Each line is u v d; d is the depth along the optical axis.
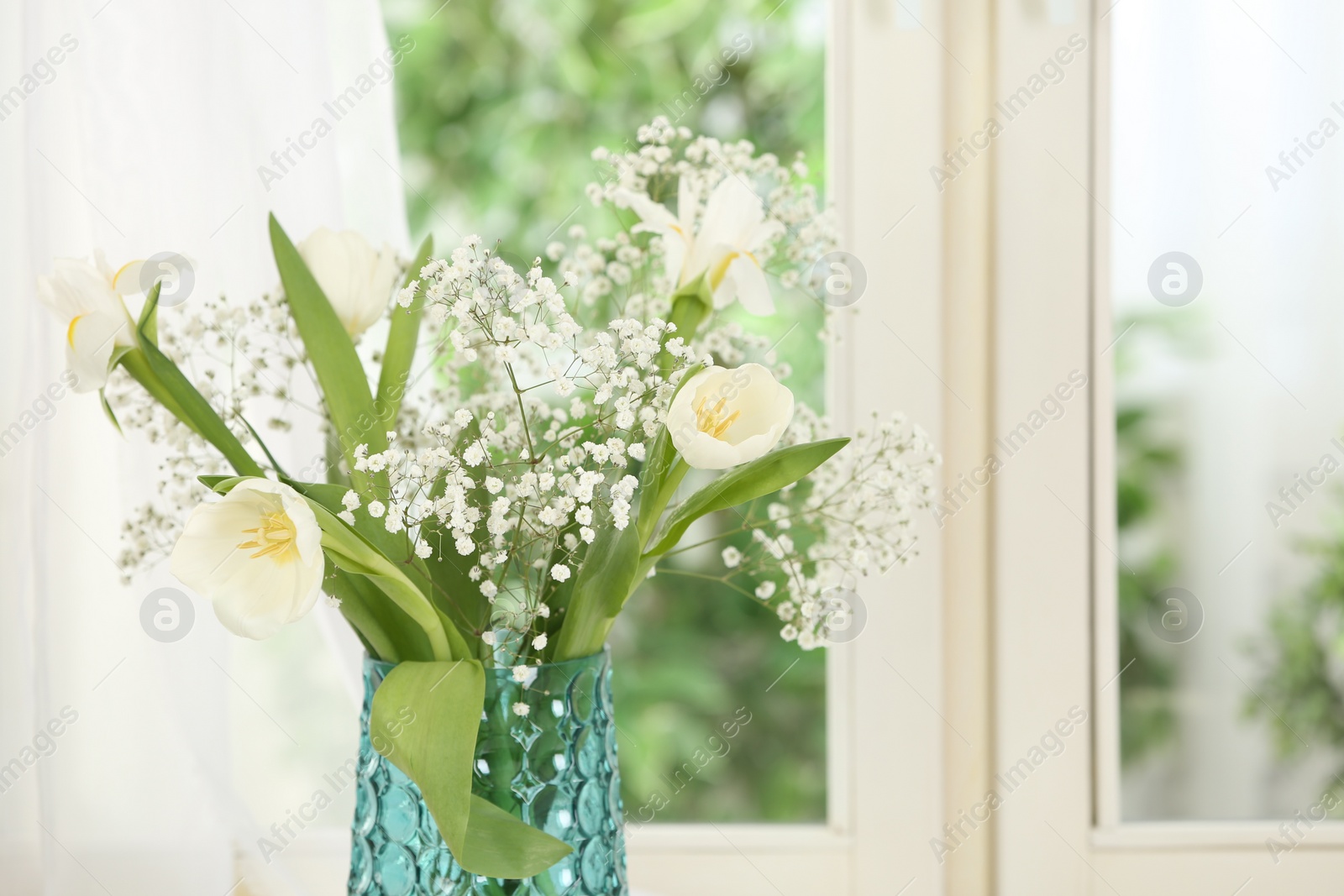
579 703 1.27
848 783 1.57
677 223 1.29
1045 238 1.53
